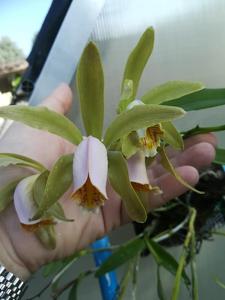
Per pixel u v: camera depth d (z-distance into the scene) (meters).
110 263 0.18
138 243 0.19
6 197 0.15
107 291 0.20
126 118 0.12
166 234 0.20
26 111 0.12
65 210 0.18
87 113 0.13
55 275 0.21
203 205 0.21
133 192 0.12
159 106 0.11
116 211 0.19
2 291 0.16
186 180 0.17
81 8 0.22
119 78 0.23
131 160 0.13
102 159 0.12
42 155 0.19
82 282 0.24
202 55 0.23
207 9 0.23
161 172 0.18
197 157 0.17
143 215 0.12
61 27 0.22
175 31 0.23
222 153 0.18
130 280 0.23
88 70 0.12
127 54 0.23
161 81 0.23
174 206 0.21
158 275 0.18
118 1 0.23
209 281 0.22
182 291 0.23
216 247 0.23
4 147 0.18
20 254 0.17
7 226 0.17
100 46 0.24
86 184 0.13
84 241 0.19
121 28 0.23
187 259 0.20
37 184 0.13
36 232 0.16
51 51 0.22
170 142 0.14
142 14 0.23
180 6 0.23
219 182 0.21
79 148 0.12
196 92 0.15
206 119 0.23
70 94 0.20
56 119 0.12
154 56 0.23
